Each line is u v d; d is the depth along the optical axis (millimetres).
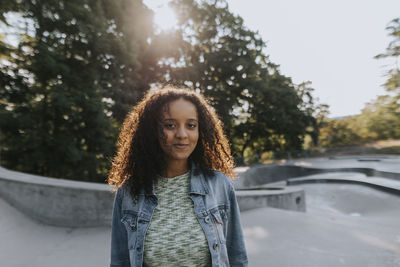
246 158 22281
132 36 12492
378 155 23484
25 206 4262
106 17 11602
